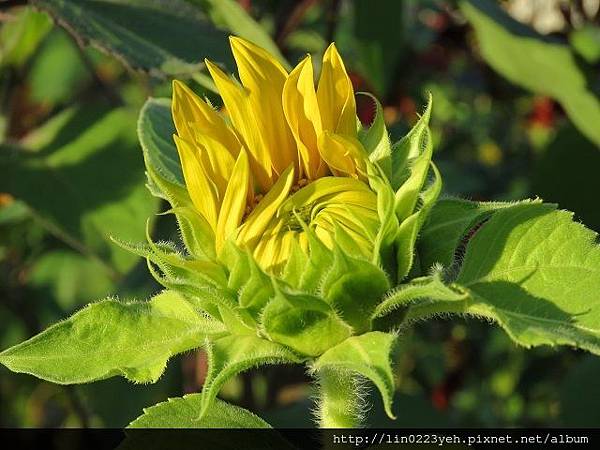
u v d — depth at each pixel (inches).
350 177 18.6
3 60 32.0
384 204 18.0
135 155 28.1
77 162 28.0
